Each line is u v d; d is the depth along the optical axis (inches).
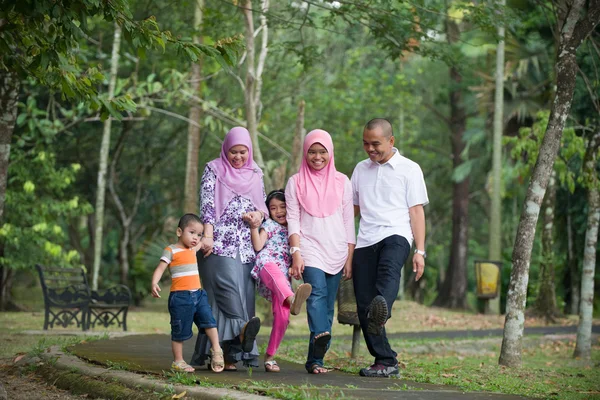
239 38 297.4
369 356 455.8
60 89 331.6
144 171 1124.5
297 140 685.3
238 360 292.4
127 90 813.2
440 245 1553.9
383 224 298.8
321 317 297.4
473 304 1407.5
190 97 797.9
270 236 303.3
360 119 1184.8
